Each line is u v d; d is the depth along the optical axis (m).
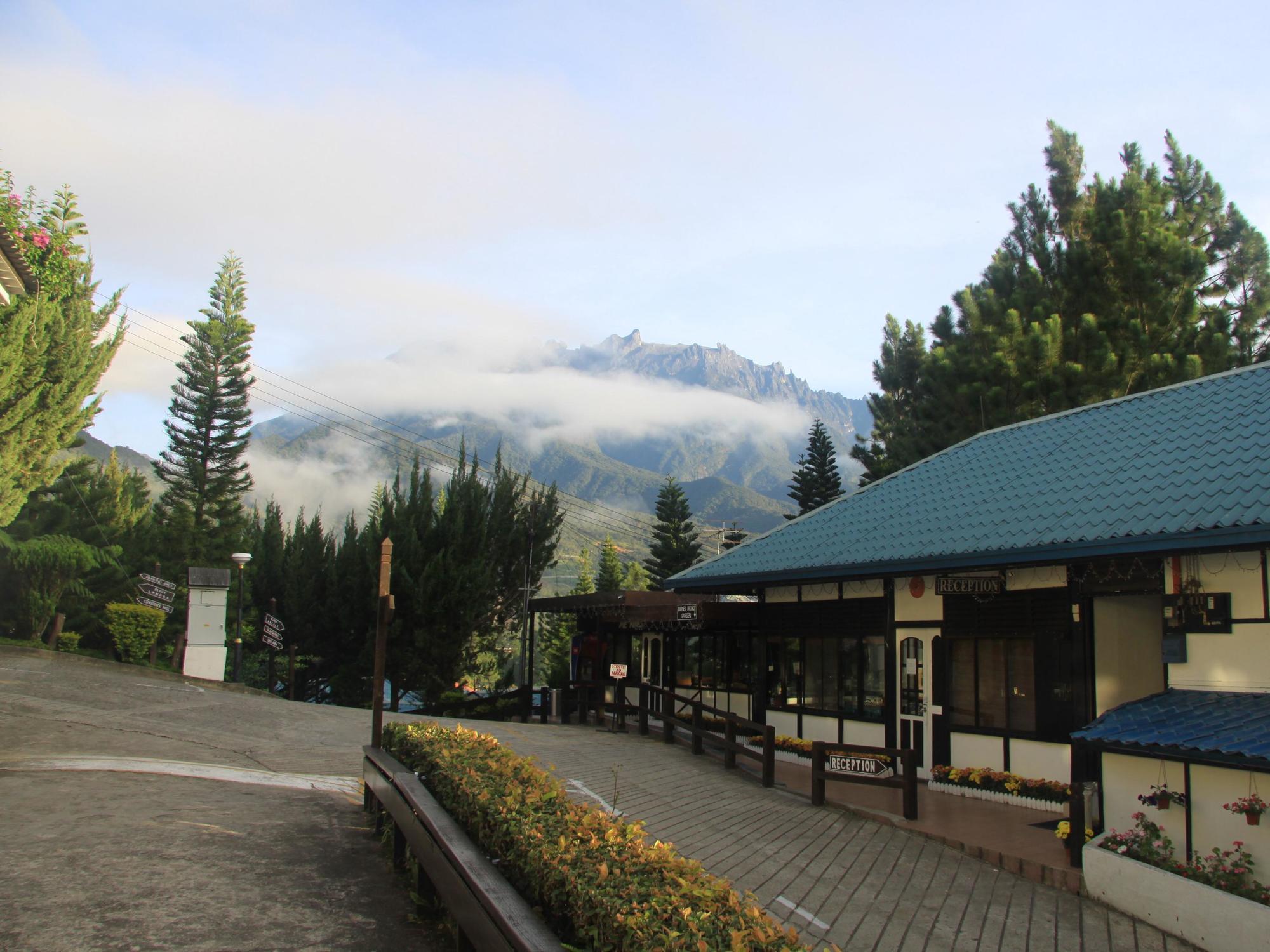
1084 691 12.45
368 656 34.16
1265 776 8.35
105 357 25.34
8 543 25.27
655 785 13.64
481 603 35.09
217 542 41.09
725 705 21.30
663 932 4.39
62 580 26.42
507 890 4.98
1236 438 12.32
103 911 6.09
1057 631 13.04
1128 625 12.80
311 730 16.55
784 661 18.47
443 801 7.18
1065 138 32.50
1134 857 9.05
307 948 5.82
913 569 13.88
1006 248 32.94
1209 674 10.41
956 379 29.11
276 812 9.35
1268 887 8.13
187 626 27.84
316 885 7.08
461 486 36.59
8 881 6.52
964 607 14.48
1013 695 13.71
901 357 39.72
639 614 22.97
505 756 8.05
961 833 11.24
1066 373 25.69
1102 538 11.30
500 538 39.28
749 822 11.63
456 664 34.06
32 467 24.83
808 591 17.84
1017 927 8.38
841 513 17.67
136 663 27.00
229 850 7.76
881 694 16.09
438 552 34.22
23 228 23.77
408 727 9.40
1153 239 26.16
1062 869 9.70
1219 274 29.30
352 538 38.03
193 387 43.47
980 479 15.73
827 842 10.86
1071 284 27.73
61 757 11.49
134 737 13.55
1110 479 13.04
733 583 17.59
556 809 6.44
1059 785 12.62
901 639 15.55
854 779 12.52
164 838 7.90
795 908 8.36
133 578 32.09
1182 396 14.77
